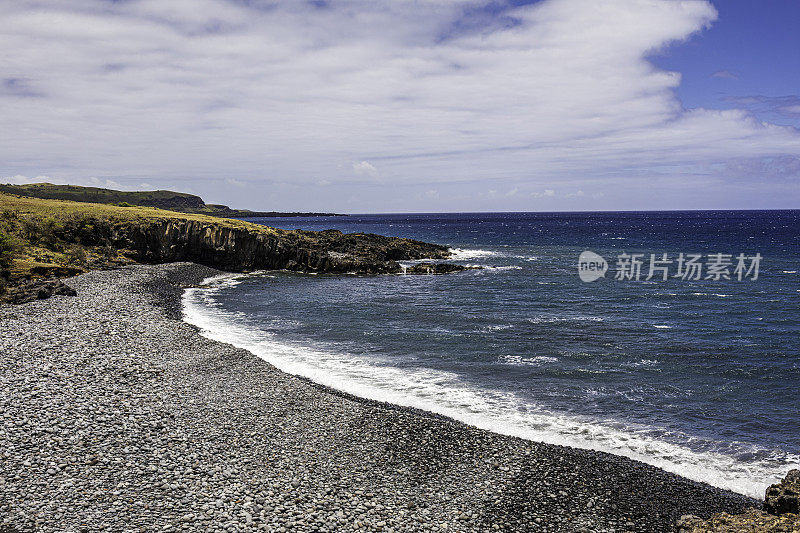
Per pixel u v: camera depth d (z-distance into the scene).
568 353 34.47
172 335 34.34
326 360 32.62
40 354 26.75
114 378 24.72
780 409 25.27
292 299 55.22
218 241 78.88
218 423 20.86
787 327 41.28
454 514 15.73
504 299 55.19
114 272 61.81
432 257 96.94
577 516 15.95
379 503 16.05
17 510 13.75
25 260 57.56
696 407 25.53
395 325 42.62
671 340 37.69
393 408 24.22
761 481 18.66
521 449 20.19
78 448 17.47
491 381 29.09
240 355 30.94
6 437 17.45
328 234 100.75
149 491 15.43
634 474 18.69
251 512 14.77
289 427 21.11
